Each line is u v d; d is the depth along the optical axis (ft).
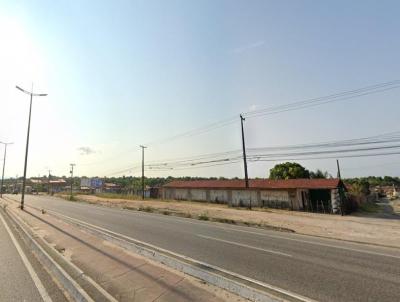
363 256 33.96
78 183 404.16
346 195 119.14
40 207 113.19
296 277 25.14
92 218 73.36
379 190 330.13
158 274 24.79
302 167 183.11
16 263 29.71
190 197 165.17
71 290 21.50
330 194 110.11
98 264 28.19
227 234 49.85
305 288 22.39
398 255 34.86
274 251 36.09
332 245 41.42
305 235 52.29
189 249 36.70
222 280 22.68
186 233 50.14
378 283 23.65
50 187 367.66
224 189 144.97
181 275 24.57
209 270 27.17
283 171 185.16
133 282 22.81
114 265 27.73
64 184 413.59
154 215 84.28
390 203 204.64
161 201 156.56
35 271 26.78
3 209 107.04
